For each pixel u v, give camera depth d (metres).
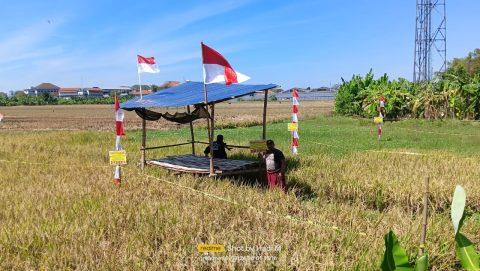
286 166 12.42
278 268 5.44
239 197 8.59
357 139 20.66
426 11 61.12
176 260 5.68
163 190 9.52
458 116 30.58
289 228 6.77
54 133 23.25
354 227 6.86
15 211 8.09
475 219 7.90
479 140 19.14
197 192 9.12
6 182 11.15
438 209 9.00
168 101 11.83
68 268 5.63
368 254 5.64
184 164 12.36
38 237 6.59
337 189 9.84
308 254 5.70
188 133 28.34
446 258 5.87
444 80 32.25
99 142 20.17
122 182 10.52
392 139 20.67
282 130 27.17
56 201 8.73
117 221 7.22
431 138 20.83
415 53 62.12
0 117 21.58
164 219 7.26
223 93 11.71
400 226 6.82
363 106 37.38
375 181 9.88
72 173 12.10
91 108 84.75
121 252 5.95
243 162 12.20
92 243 6.28
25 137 21.95
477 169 11.41
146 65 13.55
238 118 41.69
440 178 10.16
